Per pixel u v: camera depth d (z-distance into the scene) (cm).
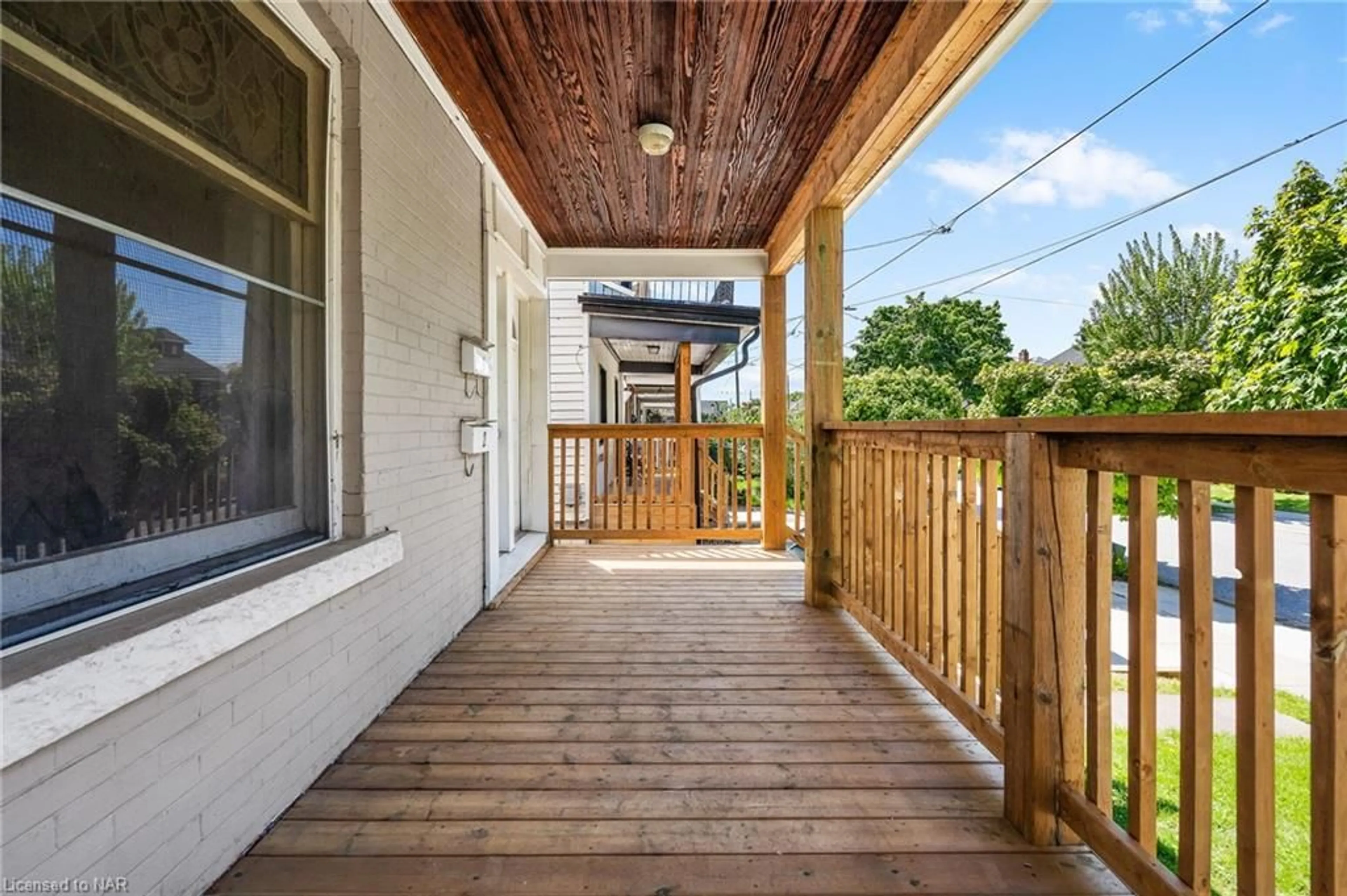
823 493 344
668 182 370
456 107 281
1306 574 676
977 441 186
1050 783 146
